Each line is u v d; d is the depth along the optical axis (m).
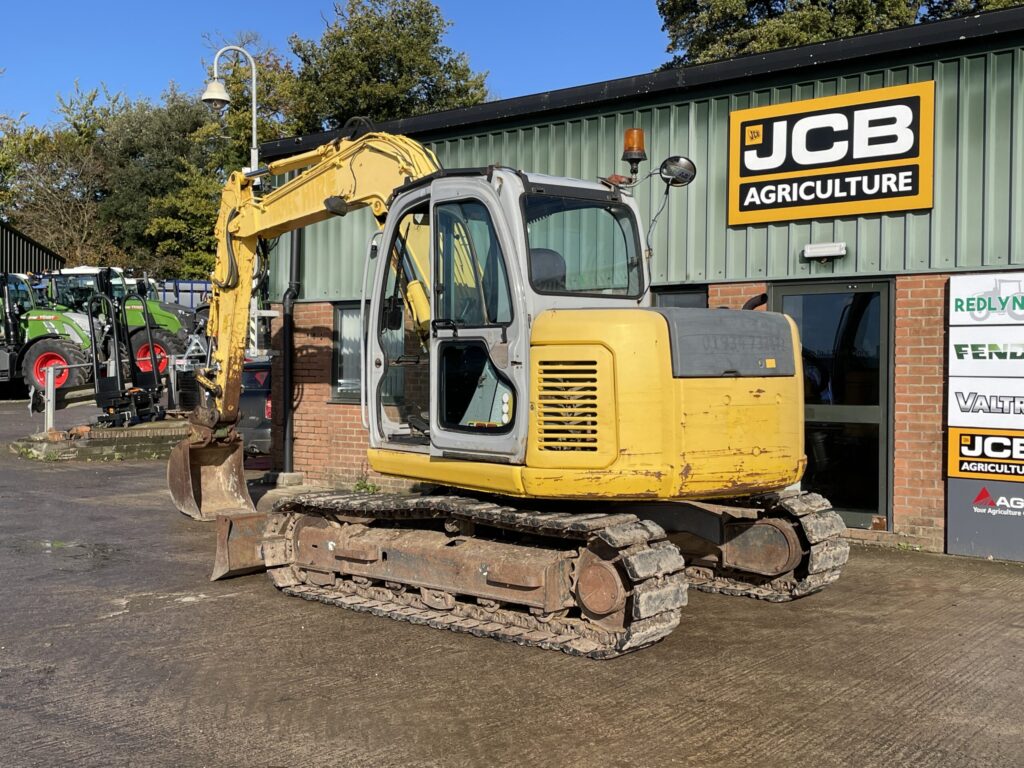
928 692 5.26
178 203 40.03
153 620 6.71
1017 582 7.68
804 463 6.56
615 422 5.69
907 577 7.88
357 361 12.52
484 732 4.71
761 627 6.53
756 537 7.25
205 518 9.85
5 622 6.66
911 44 8.66
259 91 35.25
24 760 4.39
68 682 5.44
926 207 8.70
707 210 9.92
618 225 6.69
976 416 8.44
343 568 7.13
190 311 24.58
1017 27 8.20
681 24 27.44
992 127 8.43
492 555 6.29
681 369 5.79
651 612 5.64
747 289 9.70
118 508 11.27
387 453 6.99
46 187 47.00
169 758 4.41
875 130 8.92
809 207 9.29
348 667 5.70
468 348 6.36
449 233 6.48
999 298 8.31
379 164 8.03
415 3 37.28
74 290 25.28
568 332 5.78
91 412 22.64
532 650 6.02
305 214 8.82
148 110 49.31
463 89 38.50
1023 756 4.44
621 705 5.07
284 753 4.47
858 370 9.16
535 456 5.86
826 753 4.47
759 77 9.53
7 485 12.95
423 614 6.59
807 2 25.25
